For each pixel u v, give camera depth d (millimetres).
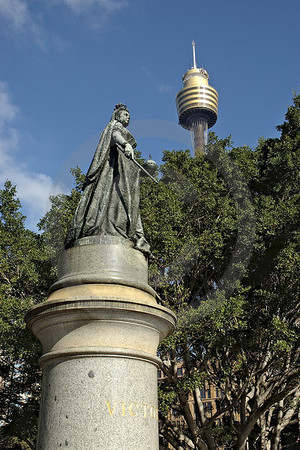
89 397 4875
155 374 5488
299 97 20484
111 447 4680
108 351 5059
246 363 16266
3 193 17203
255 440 20547
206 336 14273
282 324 14227
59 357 5152
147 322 5391
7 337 14328
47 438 4836
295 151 18422
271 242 15477
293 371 16984
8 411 17906
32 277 15203
